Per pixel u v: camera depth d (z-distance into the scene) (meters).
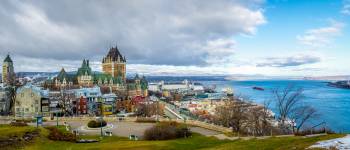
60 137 72.06
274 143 52.44
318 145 41.84
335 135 50.47
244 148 51.34
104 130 90.31
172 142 64.50
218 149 53.44
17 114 166.62
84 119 113.12
